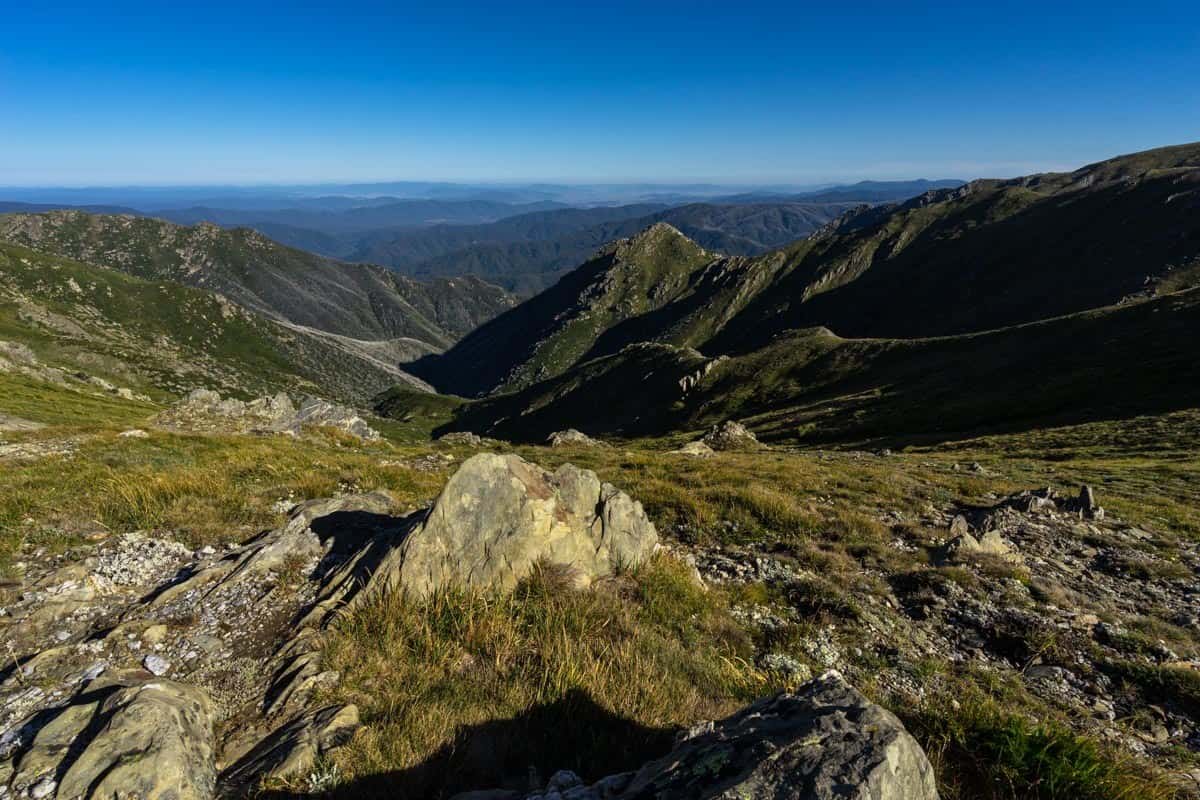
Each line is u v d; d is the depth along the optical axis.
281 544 9.34
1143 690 8.42
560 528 9.27
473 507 8.51
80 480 13.36
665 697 6.46
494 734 5.57
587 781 5.12
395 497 14.38
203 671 6.60
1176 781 6.02
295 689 6.07
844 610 10.20
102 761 4.46
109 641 6.98
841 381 109.31
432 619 7.36
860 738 3.95
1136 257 166.12
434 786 4.88
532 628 7.41
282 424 31.78
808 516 15.55
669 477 20.69
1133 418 45.25
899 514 17.19
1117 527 17.59
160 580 9.20
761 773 3.77
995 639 9.81
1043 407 60.09
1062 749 5.49
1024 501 18.92
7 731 5.30
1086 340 75.56
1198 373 52.91
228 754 5.27
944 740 5.93
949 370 86.94
